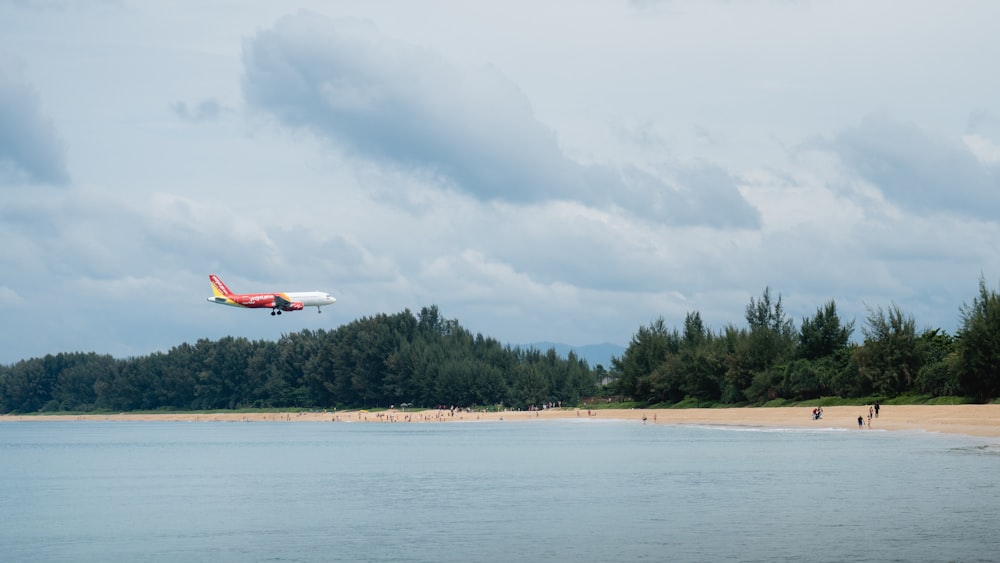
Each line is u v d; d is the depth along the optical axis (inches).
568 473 3619.6
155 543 2176.4
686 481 3201.3
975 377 6131.9
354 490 3179.1
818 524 2194.9
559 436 6525.6
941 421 5595.5
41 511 2738.7
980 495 2608.3
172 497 3065.9
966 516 2255.2
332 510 2659.9
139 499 3021.7
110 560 1989.4
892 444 4490.7
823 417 6609.3
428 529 2278.5
